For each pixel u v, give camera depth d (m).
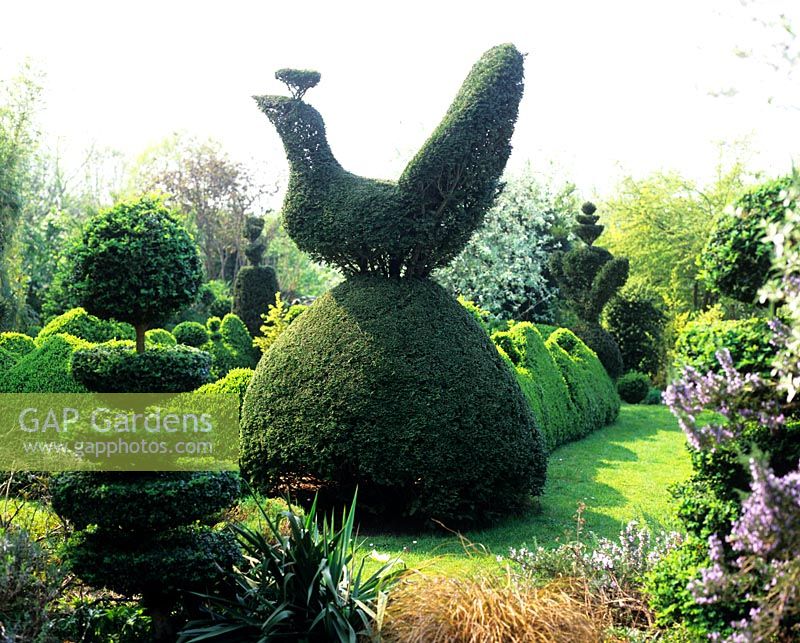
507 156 6.93
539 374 11.11
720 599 3.00
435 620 3.47
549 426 10.75
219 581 4.22
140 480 4.11
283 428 6.67
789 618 3.12
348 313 6.82
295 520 4.12
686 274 26.23
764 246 3.58
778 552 2.79
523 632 3.40
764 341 3.52
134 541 4.17
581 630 3.48
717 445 3.30
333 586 3.78
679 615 3.75
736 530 2.89
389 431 6.41
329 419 6.50
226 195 28.19
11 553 3.62
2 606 3.41
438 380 6.52
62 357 7.76
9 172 16.33
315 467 6.52
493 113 6.55
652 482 8.70
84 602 4.12
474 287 18.80
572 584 4.20
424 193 6.67
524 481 6.93
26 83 16.58
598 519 7.01
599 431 13.03
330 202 6.96
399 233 6.71
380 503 6.79
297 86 7.18
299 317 7.23
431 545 6.13
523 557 4.90
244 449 6.92
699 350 3.78
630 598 4.13
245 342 14.01
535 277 19.20
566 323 21.64
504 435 6.72
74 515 4.10
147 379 4.10
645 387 18.06
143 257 4.16
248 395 7.06
